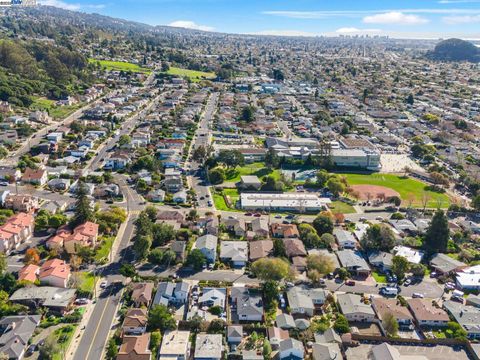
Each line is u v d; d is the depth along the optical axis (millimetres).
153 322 110500
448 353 107438
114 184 198375
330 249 155375
